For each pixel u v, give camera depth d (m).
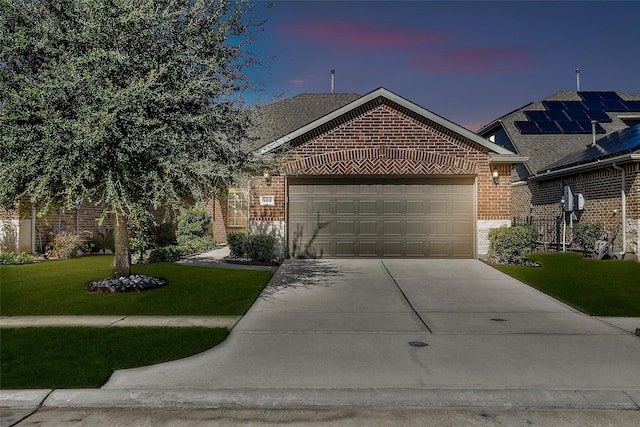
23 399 4.35
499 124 24.16
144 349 5.72
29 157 6.91
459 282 10.23
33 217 14.71
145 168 7.64
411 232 13.34
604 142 17.97
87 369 5.00
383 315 7.60
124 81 7.50
